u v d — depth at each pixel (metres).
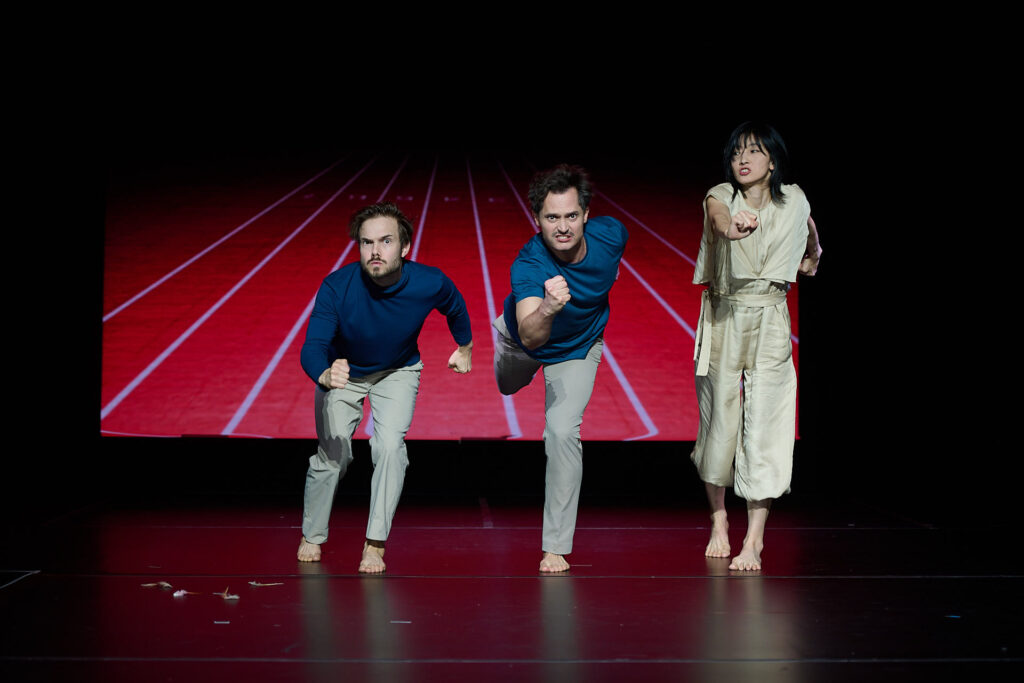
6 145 5.71
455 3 5.99
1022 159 5.27
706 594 2.85
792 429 3.35
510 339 3.39
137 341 5.84
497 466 5.70
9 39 5.70
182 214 5.95
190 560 3.34
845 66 5.75
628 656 2.24
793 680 2.08
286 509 4.55
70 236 5.81
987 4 5.33
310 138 6.05
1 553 3.44
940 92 5.50
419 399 5.79
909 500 4.90
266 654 2.24
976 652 2.28
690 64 5.96
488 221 6.03
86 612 2.61
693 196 5.99
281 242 5.99
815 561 3.37
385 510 3.19
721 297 3.40
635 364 5.86
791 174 5.88
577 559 3.40
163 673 2.10
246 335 5.89
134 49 5.90
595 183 6.00
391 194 6.04
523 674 2.11
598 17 5.98
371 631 2.44
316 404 3.38
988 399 5.36
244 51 6.01
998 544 3.71
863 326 5.74
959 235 5.46
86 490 5.14
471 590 2.90
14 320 5.71
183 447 5.77
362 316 3.21
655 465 5.73
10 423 5.70
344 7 6.01
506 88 6.04
